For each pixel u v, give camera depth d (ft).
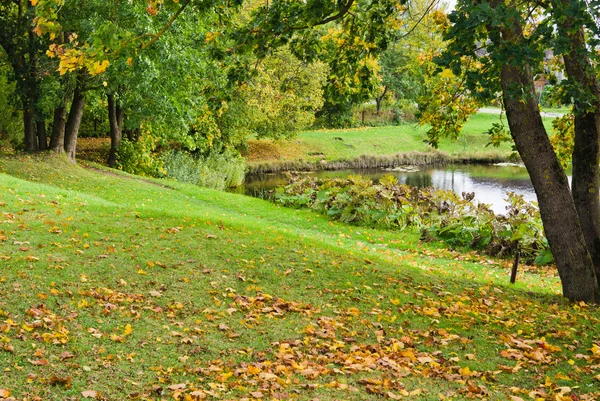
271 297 28.50
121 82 70.54
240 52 30.86
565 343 25.17
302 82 135.85
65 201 49.21
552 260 51.83
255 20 30.50
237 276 31.27
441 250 55.47
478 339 25.17
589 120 32.35
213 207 69.97
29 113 76.02
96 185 70.79
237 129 124.06
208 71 81.35
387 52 186.60
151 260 32.14
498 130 37.83
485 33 23.53
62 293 25.53
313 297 29.55
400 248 56.70
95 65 25.72
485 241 55.77
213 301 27.25
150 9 28.91
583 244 31.91
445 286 34.50
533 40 22.30
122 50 26.32
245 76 32.14
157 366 19.83
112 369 19.19
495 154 153.38
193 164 109.91
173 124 83.51
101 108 101.96
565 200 31.37
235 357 21.25
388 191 66.64
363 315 27.55
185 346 21.80
